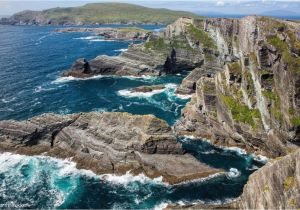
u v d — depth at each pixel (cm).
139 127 6500
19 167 6444
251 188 4084
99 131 6656
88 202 5462
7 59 16388
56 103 10106
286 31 6744
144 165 6225
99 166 6350
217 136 7656
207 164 6562
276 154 6694
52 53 18588
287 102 6272
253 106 7194
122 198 5559
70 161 6612
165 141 6400
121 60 14325
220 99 7669
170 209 4956
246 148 7262
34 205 5378
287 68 6259
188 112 8519
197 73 11662
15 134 7006
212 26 13638
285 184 3441
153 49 14388
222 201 5428
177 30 14950
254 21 7894
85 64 13650
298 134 6153
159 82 13050
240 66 7806
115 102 10381
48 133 7025
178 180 5978
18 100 10269
